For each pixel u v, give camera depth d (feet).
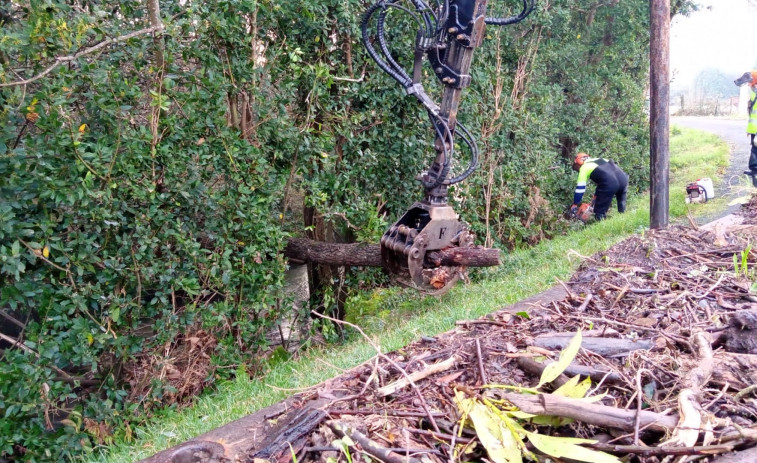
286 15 18.94
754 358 9.73
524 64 30.89
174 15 16.48
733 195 31.48
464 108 26.30
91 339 14.24
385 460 7.40
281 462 7.64
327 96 20.66
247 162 17.81
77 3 15.20
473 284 24.36
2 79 12.49
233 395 14.58
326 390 9.60
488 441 7.54
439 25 16.05
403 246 16.78
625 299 13.53
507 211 31.55
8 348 14.74
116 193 15.20
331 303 23.52
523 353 10.09
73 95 14.46
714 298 13.25
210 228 17.26
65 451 13.87
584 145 38.93
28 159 13.24
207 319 16.90
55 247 13.79
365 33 16.96
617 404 8.67
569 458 7.22
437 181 16.70
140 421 15.33
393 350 12.17
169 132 16.14
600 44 40.57
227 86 17.43
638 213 28.91
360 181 22.93
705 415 7.72
